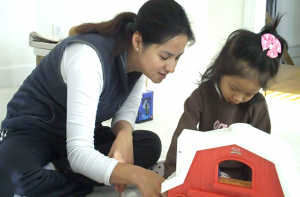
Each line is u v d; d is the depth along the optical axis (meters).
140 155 1.46
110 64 1.17
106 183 1.09
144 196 1.02
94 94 1.11
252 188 0.84
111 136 1.50
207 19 3.43
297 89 3.54
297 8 5.04
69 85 1.11
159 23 1.08
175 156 1.30
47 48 2.66
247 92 1.25
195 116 1.36
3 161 1.14
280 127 2.38
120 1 3.23
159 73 1.16
